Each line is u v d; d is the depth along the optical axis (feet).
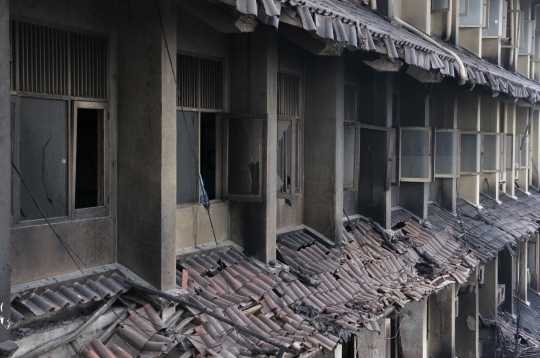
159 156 22.59
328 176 34.71
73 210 22.07
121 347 20.93
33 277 20.58
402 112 46.57
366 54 32.55
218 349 21.80
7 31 17.11
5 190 17.28
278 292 27.43
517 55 75.20
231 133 28.45
